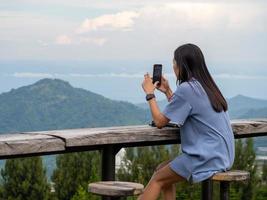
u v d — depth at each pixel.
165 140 5.23
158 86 5.12
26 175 14.10
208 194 6.04
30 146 4.24
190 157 4.85
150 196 4.94
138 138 4.93
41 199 14.07
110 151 5.18
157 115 4.89
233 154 4.96
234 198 11.05
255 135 6.20
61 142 4.43
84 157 13.70
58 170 13.93
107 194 4.55
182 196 10.66
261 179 11.38
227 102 4.98
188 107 4.84
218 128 4.88
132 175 11.53
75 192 13.67
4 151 4.11
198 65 4.91
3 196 14.14
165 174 4.93
